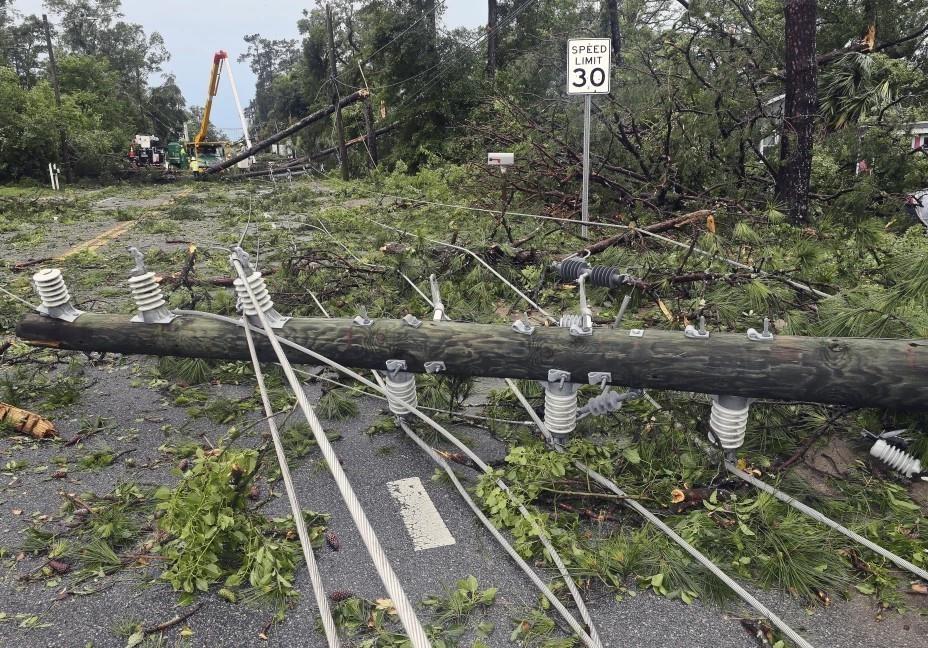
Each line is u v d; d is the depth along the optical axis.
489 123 13.38
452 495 3.21
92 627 2.37
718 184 8.64
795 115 8.05
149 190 25.39
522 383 4.10
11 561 2.75
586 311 3.15
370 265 6.95
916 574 2.51
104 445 3.78
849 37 22.16
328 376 4.65
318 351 3.51
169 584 2.59
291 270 6.79
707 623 2.34
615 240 6.60
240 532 2.72
